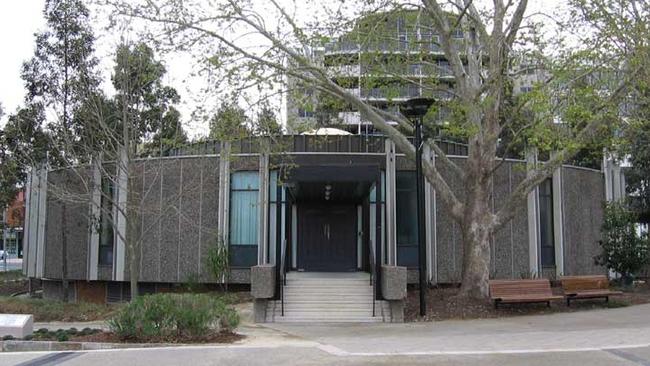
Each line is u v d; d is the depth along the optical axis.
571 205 23.80
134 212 17.98
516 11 16.00
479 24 16.47
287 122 16.77
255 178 21.62
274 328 14.01
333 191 19.41
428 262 21.03
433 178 17.62
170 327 11.00
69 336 11.45
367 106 16.81
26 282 34.00
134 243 17.50
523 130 15.67
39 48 21.59
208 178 21.42
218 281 20.88
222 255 20.75
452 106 16.45
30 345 10.58
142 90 19.41
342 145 22.20
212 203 21.47
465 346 10.28
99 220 22.31
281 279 16.56
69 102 23.09
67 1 21.58
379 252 16.64
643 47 13.70
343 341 11.16
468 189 17.11
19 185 30.00
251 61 15.16
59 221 24.59
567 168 23.78
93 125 18.94
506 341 10.84
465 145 23.50
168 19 14.76
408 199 21.75
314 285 17.52
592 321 13.96
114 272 22.22
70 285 24.47
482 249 16.91
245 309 17.62
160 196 21.77
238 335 11.76
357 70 16.56
